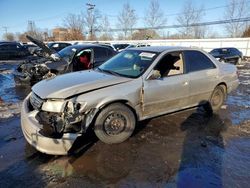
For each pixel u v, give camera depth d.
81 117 3.26
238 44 28.22
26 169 3.01
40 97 3.31
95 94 3.37
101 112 3.47
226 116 5.17
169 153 3.48
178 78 4.29
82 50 7.08
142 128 4.32
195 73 4.59
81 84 3.47
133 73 3.99
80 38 54.34
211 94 5.08
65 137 3.11
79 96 3.28
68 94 3.23
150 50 4.45
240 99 6.88
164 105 4.18
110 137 3.62
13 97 6.70
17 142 3.75
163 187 2.72
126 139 3.80
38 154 3.36
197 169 3.09
